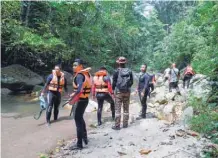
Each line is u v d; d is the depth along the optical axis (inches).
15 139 285.9
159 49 1537.9
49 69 812.6
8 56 703.7
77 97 242.4
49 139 286.5
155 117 348.5
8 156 241.3
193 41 1090.7
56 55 728.3
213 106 276.7
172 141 237.0
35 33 675.4
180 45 1184.2
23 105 459.8
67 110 427.2
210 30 366.3
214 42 336.5
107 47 1163.3
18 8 632.4
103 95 334.0
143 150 222.7
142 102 345.4
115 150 234.4
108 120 361.7
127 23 1387.8
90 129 319.0
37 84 618.2
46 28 692.1
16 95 550.3
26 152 250.8
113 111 360.2
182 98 419.5
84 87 247.3
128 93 300.8
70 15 786.2
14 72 588.4
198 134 245.0
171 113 323.3
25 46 668.1
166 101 425.7
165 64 1379.2
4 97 522.9
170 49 1300.4
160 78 1044.5
